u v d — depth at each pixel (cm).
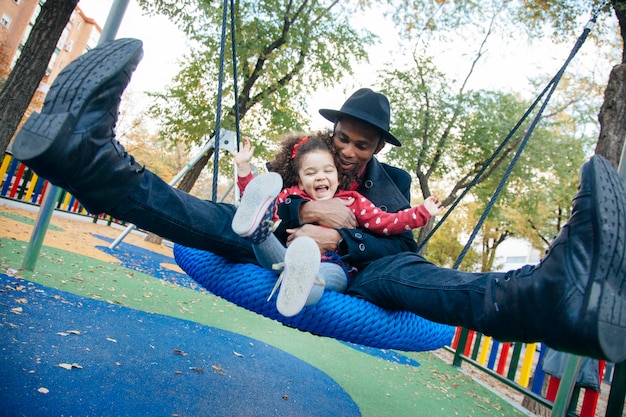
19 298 338
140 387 255
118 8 411
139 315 407
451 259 2389
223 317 535
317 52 1089
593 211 115
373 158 247
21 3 3416
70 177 126
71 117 118
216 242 177
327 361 480
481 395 571
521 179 1250
